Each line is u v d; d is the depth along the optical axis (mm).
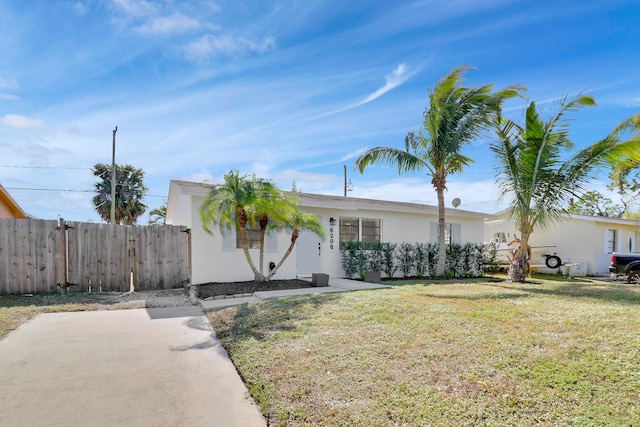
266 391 3303
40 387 3420
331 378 3455
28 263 8320
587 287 8836
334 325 5129
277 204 8898
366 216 13156
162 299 8000
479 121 10719
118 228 9148
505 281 11438
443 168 11727
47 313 6547
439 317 5297
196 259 9883
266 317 5773
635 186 21797
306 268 12172
